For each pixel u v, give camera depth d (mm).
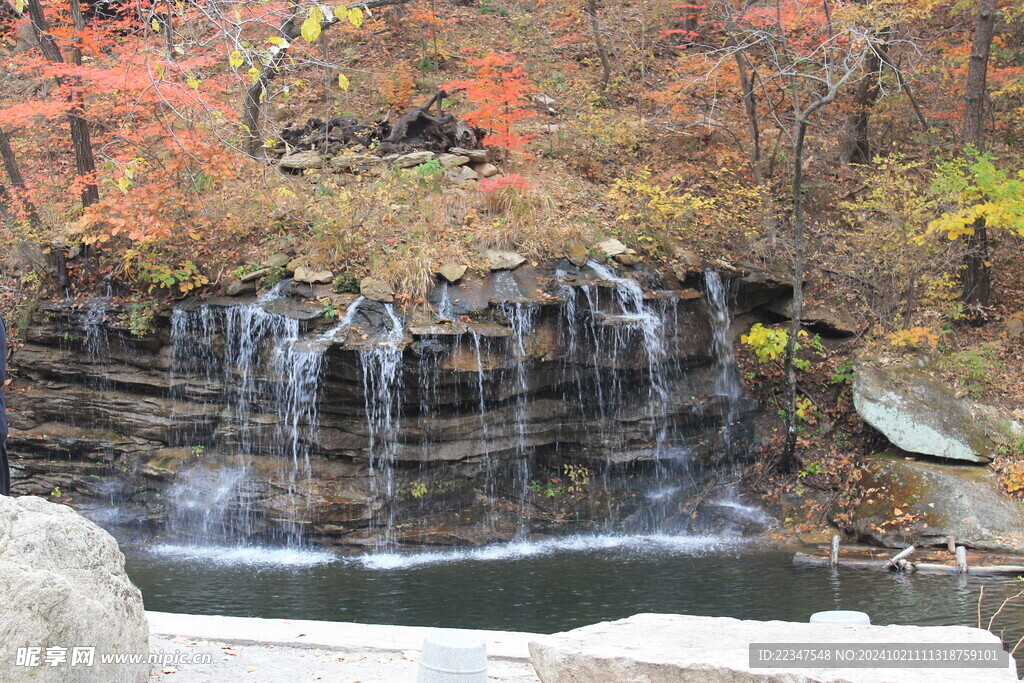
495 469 12625
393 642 5871
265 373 12367
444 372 12055
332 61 20234
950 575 10258
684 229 15141
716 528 12641
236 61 7141
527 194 14508
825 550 11445
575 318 12922
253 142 16375
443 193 14711
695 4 18891
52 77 13258
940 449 12375
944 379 13414
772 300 15078
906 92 16125
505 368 12398
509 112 15734
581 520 12695
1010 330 14523
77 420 13305
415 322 12156
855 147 17953
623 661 4141
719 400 13883
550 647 4344
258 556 11523
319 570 10766
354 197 14297
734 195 16484
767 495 13133
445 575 10469
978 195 13617
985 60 14727
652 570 10609
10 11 18656
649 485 13195
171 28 9070
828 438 13672
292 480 12156
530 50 21547
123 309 13109
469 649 4402
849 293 15109
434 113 18000
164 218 13211
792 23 14773
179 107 11891
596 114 18453
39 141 17703
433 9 20766
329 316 12250
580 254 13656
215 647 5824
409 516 12102
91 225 13391
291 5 7238
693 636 4488
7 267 14211
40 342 13609
